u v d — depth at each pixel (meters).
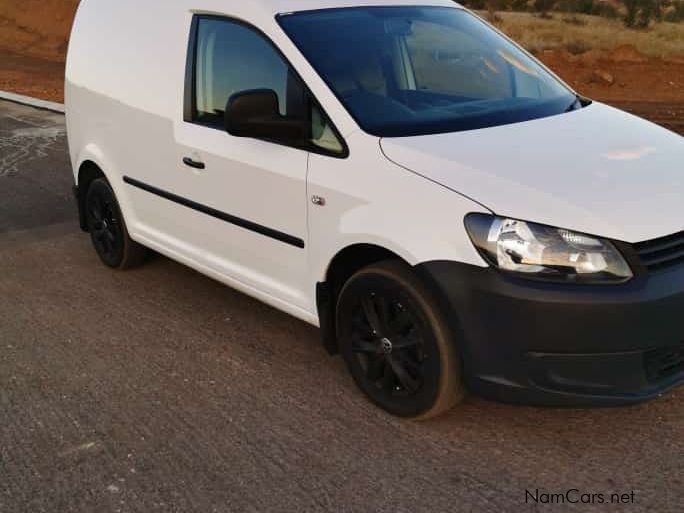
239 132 3.76
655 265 3.12
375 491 3.17
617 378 3.14
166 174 4.80
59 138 10.34
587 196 3.17
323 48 3.98
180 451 3.50
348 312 3.76
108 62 5.30
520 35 23.73
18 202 7.56
